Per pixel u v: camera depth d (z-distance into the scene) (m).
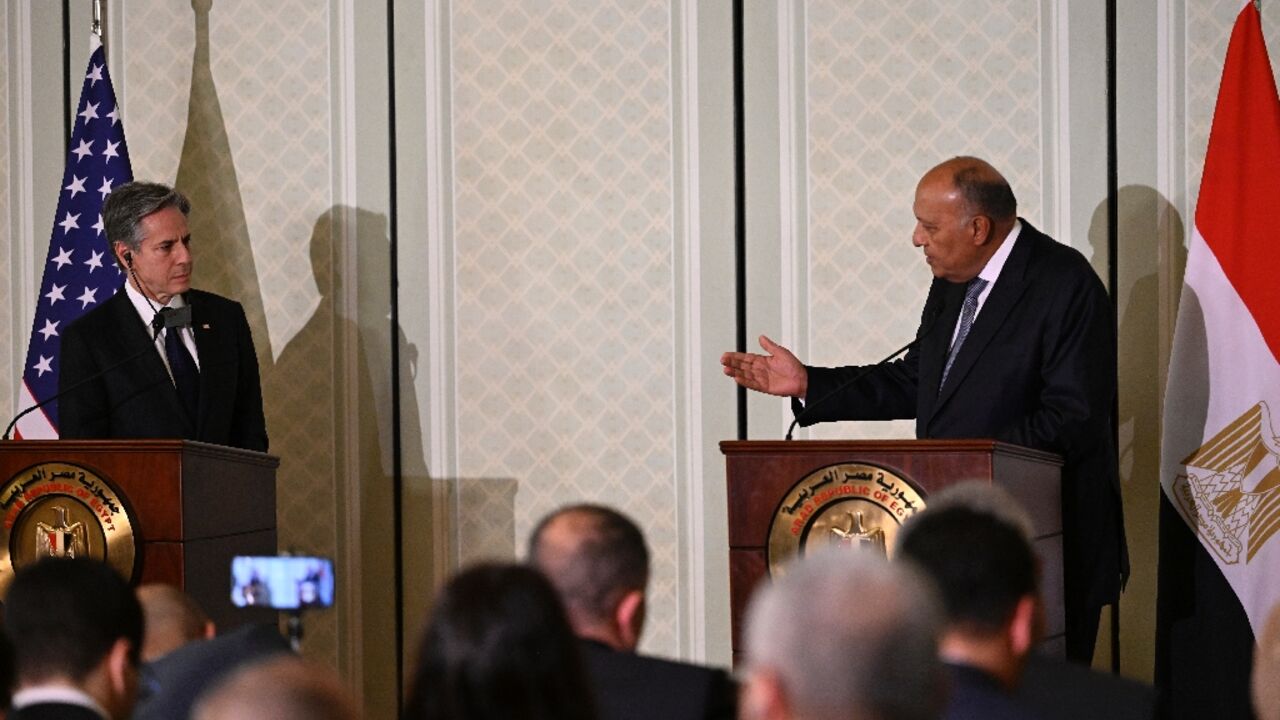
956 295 6.62
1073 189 8.21
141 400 7.16
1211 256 7.46
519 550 8.54
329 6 8.73
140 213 7.23
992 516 3.47
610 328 8.52
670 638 8.44
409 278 8.64
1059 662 3.70
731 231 8.43
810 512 5.50
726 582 8.38
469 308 8.60
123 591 3.55
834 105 8.39
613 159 8.53
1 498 5.98
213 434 7.31
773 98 8.43
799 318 8.38
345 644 8.62
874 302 8.33
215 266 8.75
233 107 8.76
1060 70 8.24
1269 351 7.33
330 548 8.65
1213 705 7.32
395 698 8.61
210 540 6.24
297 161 8.72
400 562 8.61
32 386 8.36
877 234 8.35
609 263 8.53
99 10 8.65
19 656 3.47
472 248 8.61
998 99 8.30
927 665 2.29
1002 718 3.21
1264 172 7.45
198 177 8.78
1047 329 6.30
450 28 8.65
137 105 8.84
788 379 6.73
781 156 8.41
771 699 2.31
